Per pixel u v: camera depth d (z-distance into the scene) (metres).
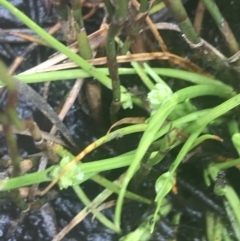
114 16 0.13
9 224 0.19
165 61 0.19
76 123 0.20
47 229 0.19
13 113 0.10
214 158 0.18
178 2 0.13
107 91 0.19
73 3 0.15
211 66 0.17
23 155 0.19
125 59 0.17
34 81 0.16
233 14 0.20
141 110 0.19
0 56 0.21
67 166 0.13
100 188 0.19
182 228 0.18
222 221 0.18
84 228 0.19
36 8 0.21
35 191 0.17
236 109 0.18
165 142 0.14
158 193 0.14
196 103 0.19
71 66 0.17
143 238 0.17
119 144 0.19
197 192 0.18
